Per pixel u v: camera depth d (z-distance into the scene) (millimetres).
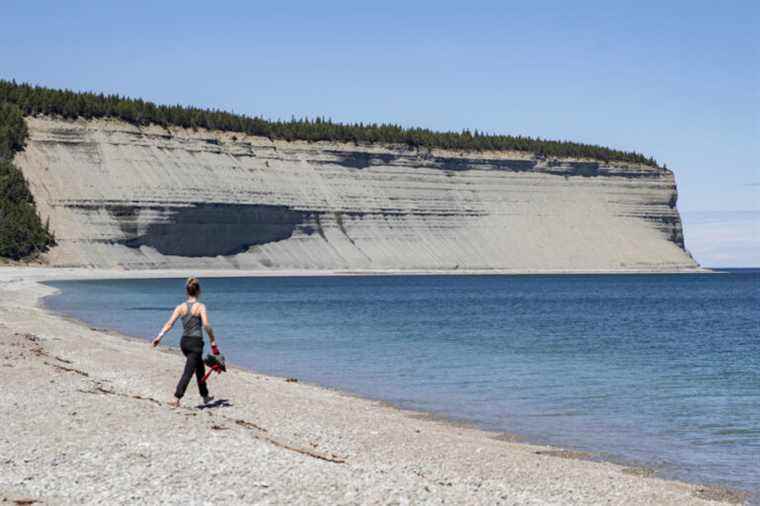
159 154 195000
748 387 33656
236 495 12211
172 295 103000
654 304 108062
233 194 197125
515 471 16672
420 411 26141
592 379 35875
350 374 35719
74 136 188500
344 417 22234
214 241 193375
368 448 18203
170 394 23812
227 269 192875
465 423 24125
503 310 91938
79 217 177000
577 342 54969
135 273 167250
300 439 18656
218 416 20344
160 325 57750
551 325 70812
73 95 198375
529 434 22672
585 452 20312
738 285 181875
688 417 26000
